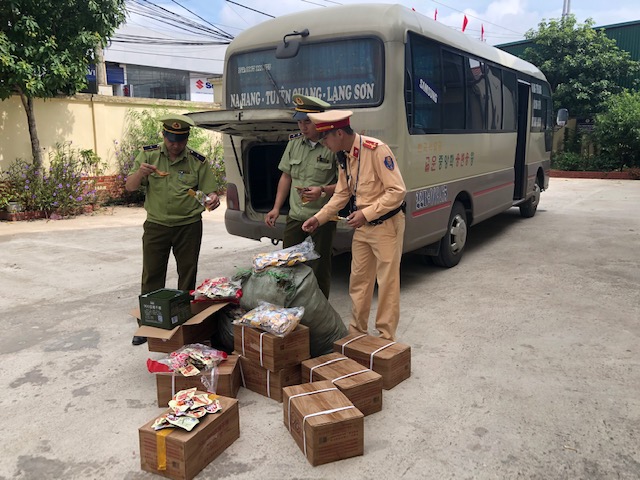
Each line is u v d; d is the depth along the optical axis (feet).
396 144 14.89
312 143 13.41
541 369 11.37
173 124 12.14
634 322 13.89
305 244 11.86
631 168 52.70
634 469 8.11
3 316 15.05
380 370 10.57
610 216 30.30
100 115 34.63
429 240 17.17
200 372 9.91
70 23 29.25
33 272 19.48
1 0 26.45
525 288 16.96
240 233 18.08
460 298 16.08
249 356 10.52
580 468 8.14
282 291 10.98
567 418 9.48
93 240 25.04
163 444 8.01
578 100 55.88
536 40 57.67
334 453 8.36
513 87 24.22
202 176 13.21
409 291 16.85
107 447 8.89
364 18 15.02
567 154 56.65
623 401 10.02
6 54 26.53
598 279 17.72
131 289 17.46
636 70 55.52
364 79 15.11
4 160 30.37
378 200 11.05
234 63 17.99
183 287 13.66
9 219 30.04
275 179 18.70
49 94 29.58
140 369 11.74
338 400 8.93
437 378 11.05
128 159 36.06
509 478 7.96
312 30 15.88
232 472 8.20
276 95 17.02
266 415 9.79
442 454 8.54
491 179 22.25
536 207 30.68
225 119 13.56
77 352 12.64
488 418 9.52
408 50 15.15
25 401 10.39
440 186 17.52
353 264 12.09
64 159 32.12
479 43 21.08
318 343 11.66
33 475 8.21
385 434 9.11
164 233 13.07
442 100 17.38
